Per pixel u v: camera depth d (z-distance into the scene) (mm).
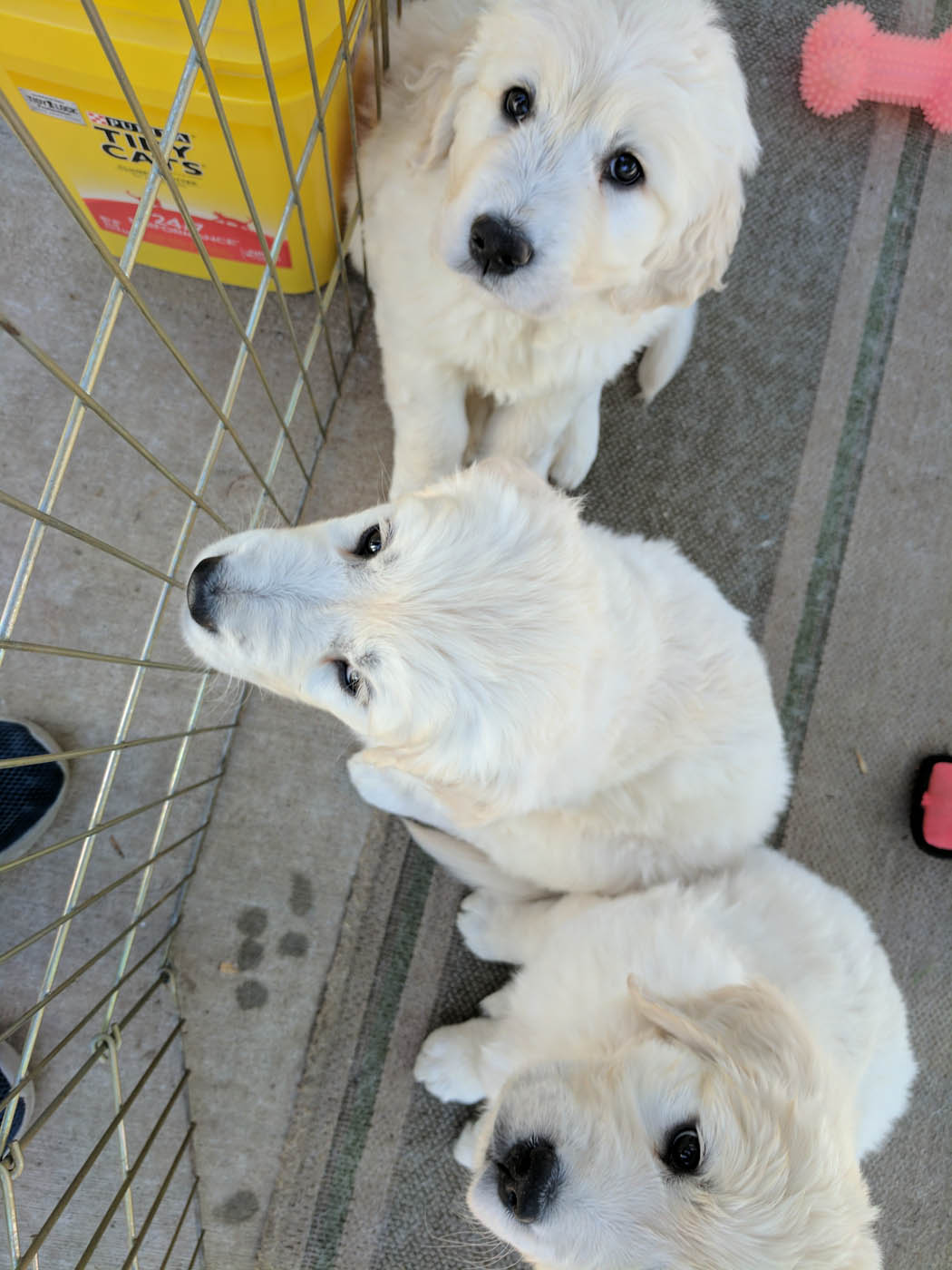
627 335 518
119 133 456
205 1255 569
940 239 691
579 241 418
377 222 491
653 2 415
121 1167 562
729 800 502
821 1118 386
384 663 385
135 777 581
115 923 574
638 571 493
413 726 385
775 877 516
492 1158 406
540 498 417
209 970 587
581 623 399
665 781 482
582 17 402
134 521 584
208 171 475
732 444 665
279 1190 579
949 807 639
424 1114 594
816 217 681
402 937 606
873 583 670
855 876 647
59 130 462
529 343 499
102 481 582
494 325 486
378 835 607
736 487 663
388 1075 595
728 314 669
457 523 397
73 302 586
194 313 599
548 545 399
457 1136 594
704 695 488
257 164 466
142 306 357
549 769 417
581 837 500
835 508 671
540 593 389
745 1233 366
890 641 668
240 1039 586
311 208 505
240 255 553
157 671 583
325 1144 585
